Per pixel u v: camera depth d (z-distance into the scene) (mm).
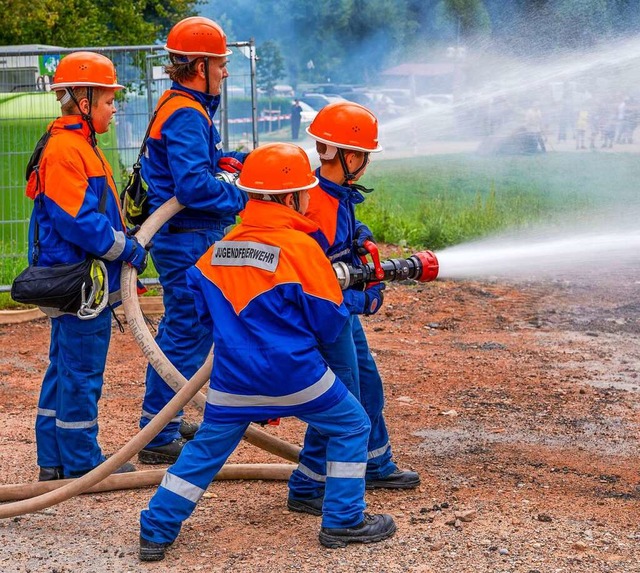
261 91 60625
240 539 4484
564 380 7344
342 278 4301
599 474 5410
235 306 4105
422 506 4879
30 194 4848
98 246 4676
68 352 4910
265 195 4105
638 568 4121
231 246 4148
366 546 4355
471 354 8125
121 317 9344
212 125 5297
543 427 6273
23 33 20484
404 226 13555
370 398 5000
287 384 4086
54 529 4625
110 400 6887
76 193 4625
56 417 5039
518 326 9133
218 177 5277
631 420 6410
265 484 5250
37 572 4176
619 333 8812
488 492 5098
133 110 11352
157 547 4250
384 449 5090
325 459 4746
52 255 4785
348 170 4418
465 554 4266
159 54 10734
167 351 5445
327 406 4211
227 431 4227
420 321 9336
